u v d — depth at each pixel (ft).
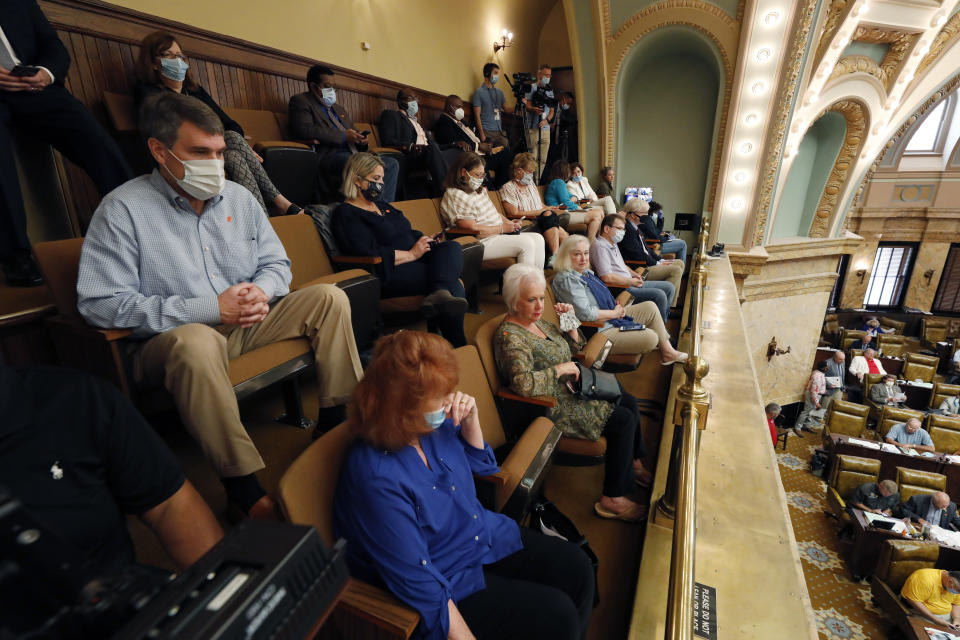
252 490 4.28
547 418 5.78
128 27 8.92
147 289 4.70
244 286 4.77
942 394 31.60
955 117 37.58
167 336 4.12
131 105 8.56
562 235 13.37
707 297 16.03
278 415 6.56
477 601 3.60
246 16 11.19
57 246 4.78
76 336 4.58
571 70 27.53
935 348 40.29
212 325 4.77
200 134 4.46
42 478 2.25
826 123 27.17
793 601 4.79
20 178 6.74
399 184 13.51
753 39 20.27
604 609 4.88
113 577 1.30
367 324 6.87
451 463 3.89
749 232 24.22
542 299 6.27
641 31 22.06
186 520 2.91
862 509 19.20
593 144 25.59
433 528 3.47
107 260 4.45
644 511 6.10
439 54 18.72
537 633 3.47
